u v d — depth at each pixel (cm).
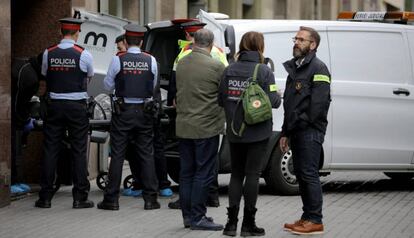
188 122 1071
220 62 1085
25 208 1249
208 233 1062
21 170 1391
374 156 1439
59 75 1232
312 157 1055
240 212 1220
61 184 1456
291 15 3384
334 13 3978
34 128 1363
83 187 1257
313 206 1062
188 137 1071
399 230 1100
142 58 1231
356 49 1444
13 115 1337
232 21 1416
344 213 1228
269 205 1285
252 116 1005
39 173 1488
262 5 3091
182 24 1366
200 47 1088
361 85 1429
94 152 1648
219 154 1323
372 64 1450
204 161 1074
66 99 1236
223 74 1045
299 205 1287
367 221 1165
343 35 1440
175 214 1202
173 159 1416
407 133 1465
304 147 1052
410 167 1480
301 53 1055
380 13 1630
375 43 1461
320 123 1055
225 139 1324
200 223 1080
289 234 1062
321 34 1426
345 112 1414
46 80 1244
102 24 1728
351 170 1437
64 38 1244
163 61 1439
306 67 1051
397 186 1564
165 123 1334
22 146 1409
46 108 1243
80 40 1691
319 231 1064
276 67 1385
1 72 1230
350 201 1350
